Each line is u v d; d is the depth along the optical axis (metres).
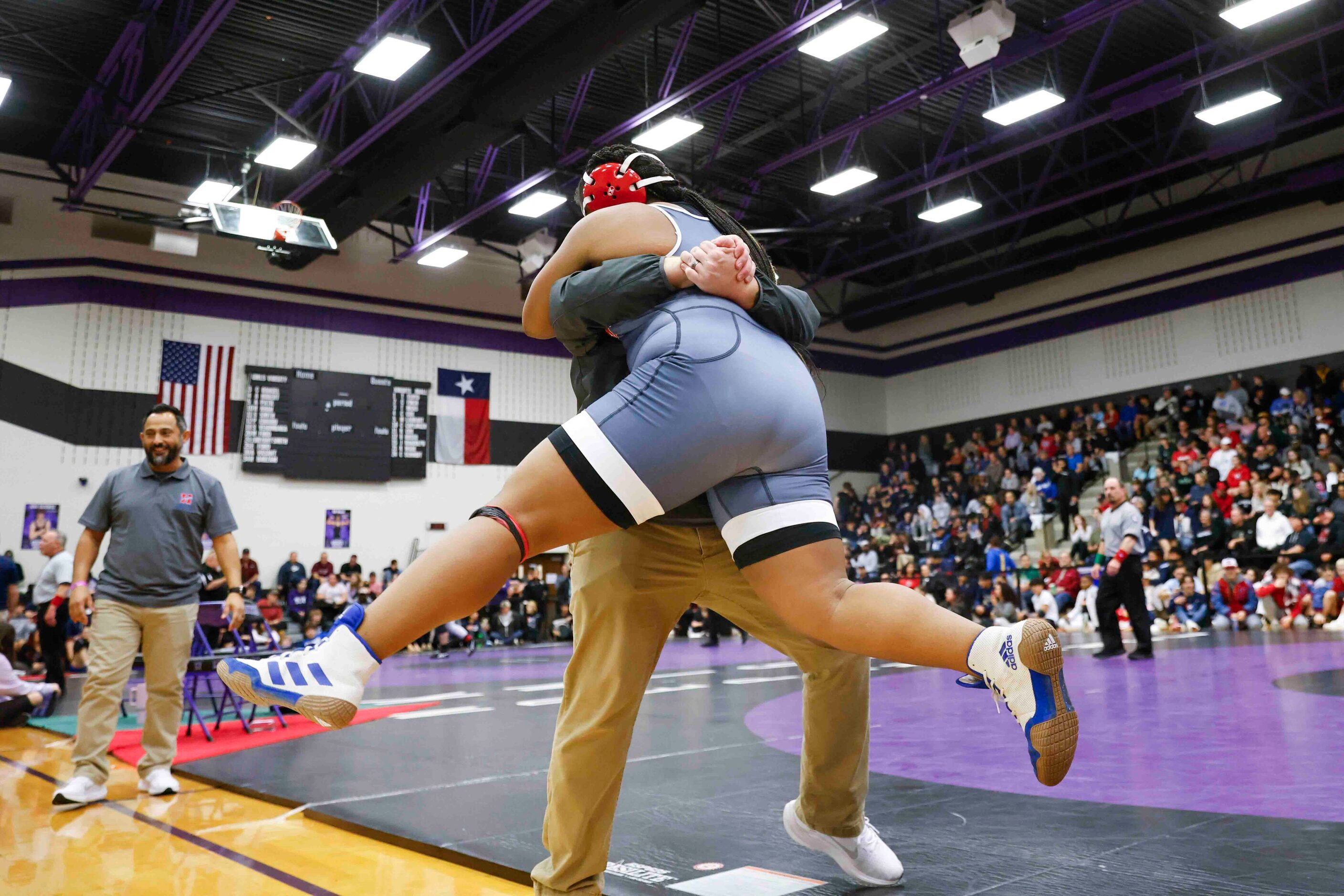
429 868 2.46
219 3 9.58
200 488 4.02
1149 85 13.71
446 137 12.30
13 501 14.55
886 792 3.16
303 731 5.55
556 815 1.79
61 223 15.27
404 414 17.92
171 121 13.95
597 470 1.42
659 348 1.48
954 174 14.77
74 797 3.50
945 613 1.39
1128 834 2.41
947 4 11.91
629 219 1.70
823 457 1.60
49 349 15.04
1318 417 15.52
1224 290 18.27
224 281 16.58
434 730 5.38
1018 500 18.89
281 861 2.56
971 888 1.99
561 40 10.58
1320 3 12.37
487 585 1.39
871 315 22.50
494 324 19.16
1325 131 16.42
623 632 1.73
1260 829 2.41
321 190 15.23
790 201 17.94
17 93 13.03
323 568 16.50
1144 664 7.93
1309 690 5.56
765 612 1.84
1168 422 17.89
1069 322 20.58
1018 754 3.86
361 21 11.58
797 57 13.02
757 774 3.58
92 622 3.84
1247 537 13.80
